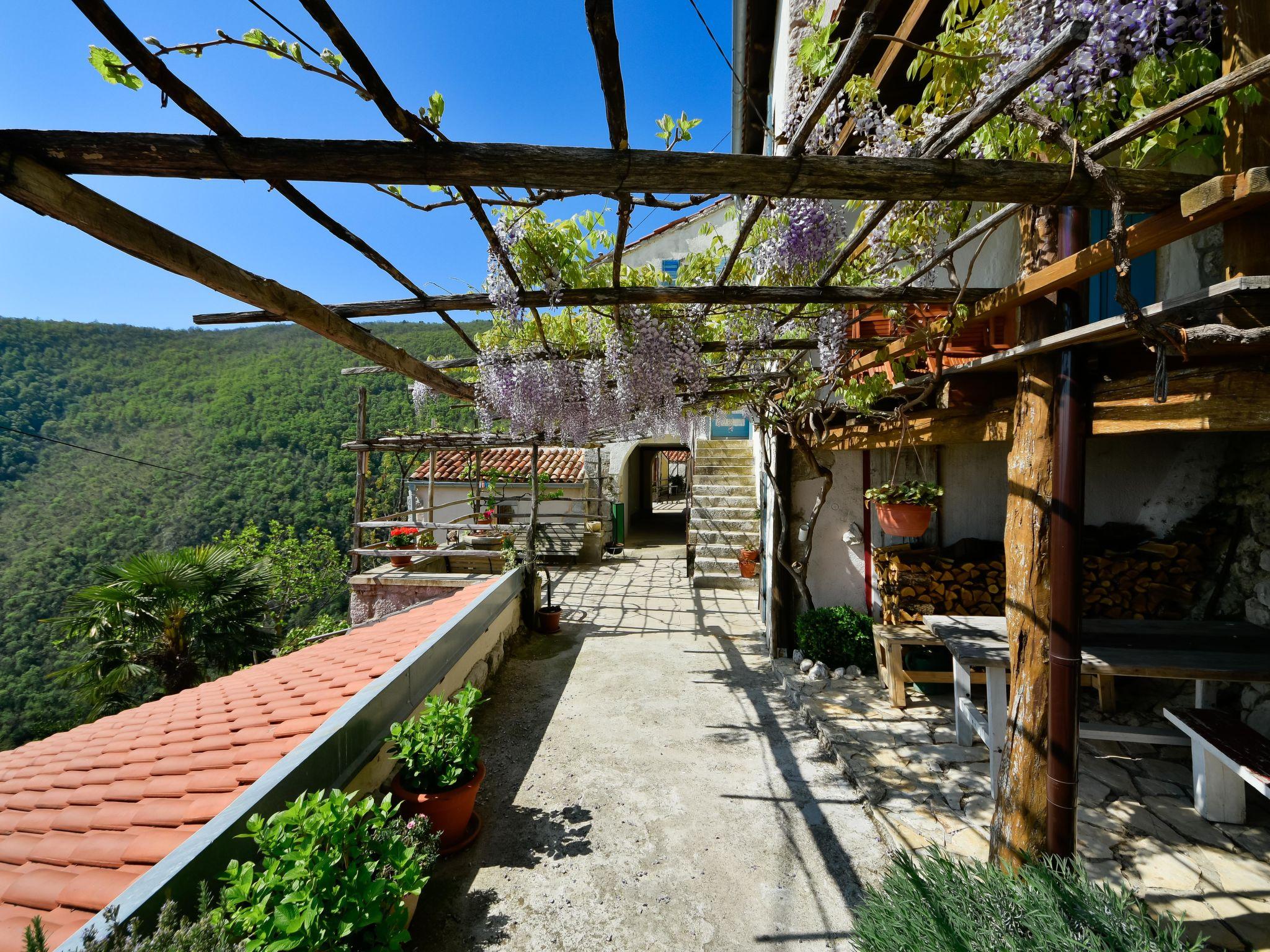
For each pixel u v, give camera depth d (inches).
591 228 92.1
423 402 155.9
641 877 96.2
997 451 194.2
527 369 131.7
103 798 91.7
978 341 112.3
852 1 115.3
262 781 75.9
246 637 305.6
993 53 59.9
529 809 115.6
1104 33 54.2
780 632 205.2
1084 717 141.0
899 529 160.9
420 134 44.9
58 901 67.4
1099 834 99.7
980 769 124.6
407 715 118.9
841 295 85.8
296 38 40.4
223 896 59.0
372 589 321.1
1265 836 98.3
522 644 230.4
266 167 45.5
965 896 67.9
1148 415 69.2
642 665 203.6
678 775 128.2
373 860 71.3
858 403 135.2
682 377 129.5
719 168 49.1
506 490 474.9
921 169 51.4
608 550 458.0
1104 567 152.6
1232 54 56.6
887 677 165.0
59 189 42.3
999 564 171.8
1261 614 130.9
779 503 201.3
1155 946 60.0
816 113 46.1
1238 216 55.0
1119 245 52.1
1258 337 51.3
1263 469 134.5
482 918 87.8
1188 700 137.2
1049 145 61.9
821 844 104.1
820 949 81.7
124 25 35.7
